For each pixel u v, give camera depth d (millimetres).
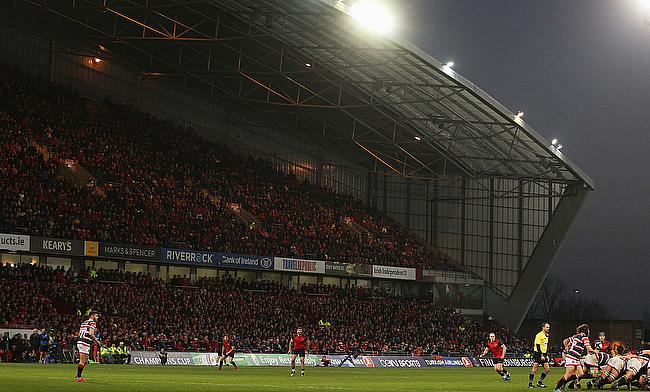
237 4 72938
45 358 55375
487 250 109375
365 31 72312
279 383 35938
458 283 102938
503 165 99812
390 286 99375
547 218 108875
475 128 89438
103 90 87812
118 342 59719
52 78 83562
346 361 73562
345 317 86125
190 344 68000
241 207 89562
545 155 94688
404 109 89812
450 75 78312
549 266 108312
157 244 76125
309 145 105750
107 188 78375
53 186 73125
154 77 91188
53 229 69438
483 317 106250
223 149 95000
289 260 85750
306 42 79250
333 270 89625
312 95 91750
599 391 34375
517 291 109250
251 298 80125
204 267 80375
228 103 97062
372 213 105750
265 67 82500
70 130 80938
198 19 78125
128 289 71438
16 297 62156
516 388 36844
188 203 83312
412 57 76562
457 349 89875
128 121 87250
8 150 72562
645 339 116438
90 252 71375
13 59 80188
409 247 102750
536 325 113188
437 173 106750
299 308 83062
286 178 98938
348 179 108625
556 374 62438
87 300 67312
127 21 79312
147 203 79750
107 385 29016
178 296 74438
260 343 73062
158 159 86375
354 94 86625
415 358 79562
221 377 41500
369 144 101625
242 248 82750
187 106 94750
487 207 110000
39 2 74938
